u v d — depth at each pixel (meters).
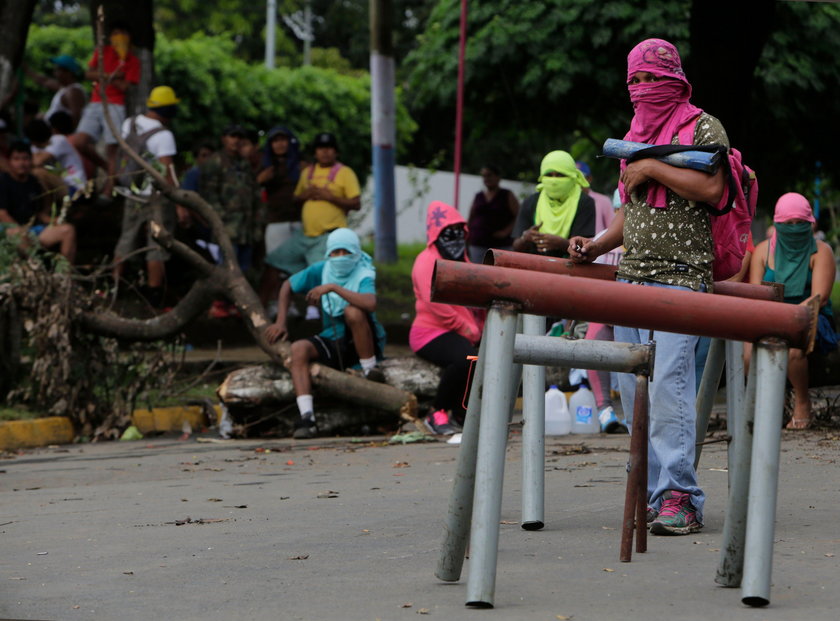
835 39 30.12
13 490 11.31
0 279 16.27
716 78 20.66
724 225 7.60
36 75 29.14
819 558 6.77
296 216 22.58
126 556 7.45
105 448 15.14
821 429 14.14
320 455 13.36
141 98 23.92
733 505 6.00
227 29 62.16
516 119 34.62
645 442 6.75
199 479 11.64
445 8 33.50
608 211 15.23
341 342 15.70
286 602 5.99
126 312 21.73
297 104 43.62
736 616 5.47
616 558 6.89
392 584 6.34
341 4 72.19
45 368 16.02
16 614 5.89
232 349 21.98
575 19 30.48
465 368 14.83
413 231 56.66
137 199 17.91
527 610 5.64
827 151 33.06
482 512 5.65
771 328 5.53
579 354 6.23
